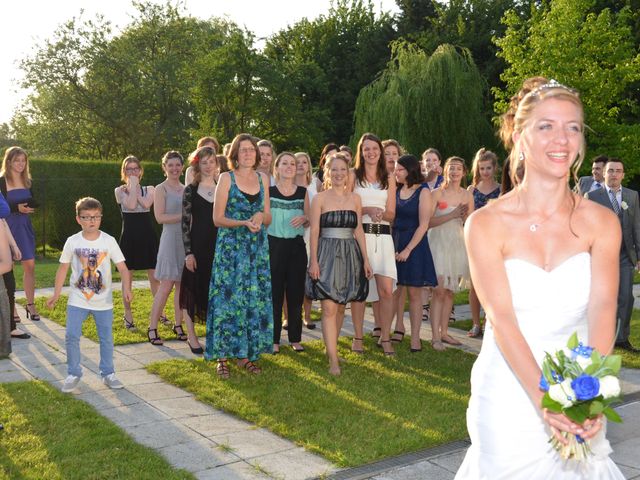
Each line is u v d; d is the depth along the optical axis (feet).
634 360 22.11
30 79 124.57
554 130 7.37
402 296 25.41
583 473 7.50
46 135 125.08
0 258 16.39
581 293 7.63
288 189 22.49
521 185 7.86
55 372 20.31
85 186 63.46
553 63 72.02
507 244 7.72
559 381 6.91
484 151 25.98
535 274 7.59
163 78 125.49
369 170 22.16
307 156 25.73
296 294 22.77
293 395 17.95
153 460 13.46
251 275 20.02
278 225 22.41
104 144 130.62
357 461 13.58
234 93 122.42
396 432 15.20
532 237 7.68
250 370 20.25
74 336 18.37
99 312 18.57
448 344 24.77
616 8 97.50
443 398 17.85
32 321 27.53
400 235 23.03
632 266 23.75
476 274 7.74
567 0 72.33
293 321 22.91
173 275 23.88
